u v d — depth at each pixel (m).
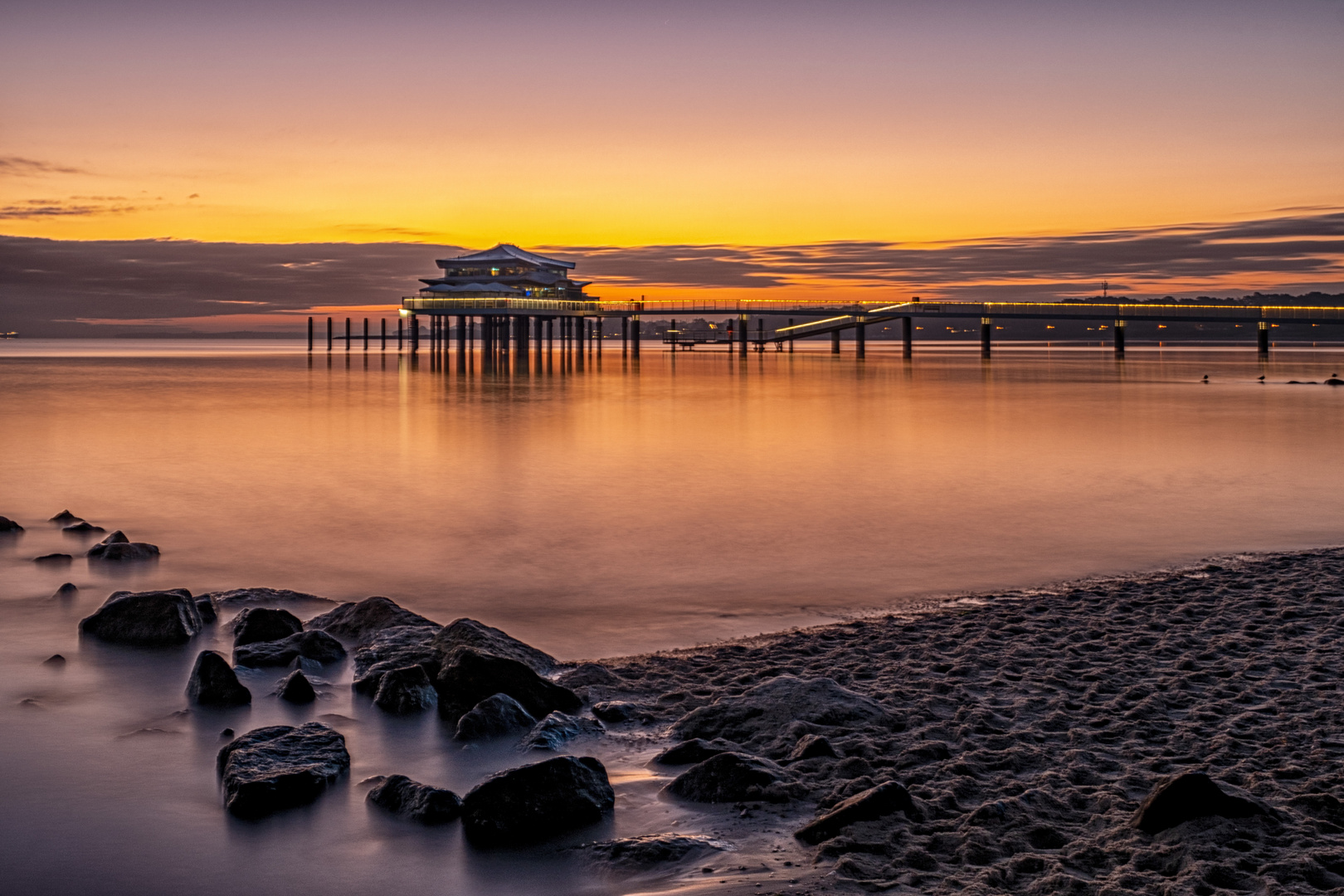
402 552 19.22
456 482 28.59
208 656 10.68
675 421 48.22
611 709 10.12
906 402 60.81
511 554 19.02
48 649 12.35
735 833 7.32
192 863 7.28
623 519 22.86
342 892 6.90
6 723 9.98
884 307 131.38
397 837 7.60
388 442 38.66
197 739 9.57
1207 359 159.50
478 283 123.00
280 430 43.22
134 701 10.57
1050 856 6.72
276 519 22.59
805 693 9.73
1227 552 18.80
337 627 12.95
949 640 12.53
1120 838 6.95
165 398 63.34
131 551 18.11
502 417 49.88
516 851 7.34
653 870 6.86
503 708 9.72
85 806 8.18
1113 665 11.26
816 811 7.63
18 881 7.02
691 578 17.02
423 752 9.26
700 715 9.60
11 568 17.31
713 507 24.47
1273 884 6.20
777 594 15.88
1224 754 8.55
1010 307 134.00
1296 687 10.42
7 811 8.08
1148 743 8.91
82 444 37.62
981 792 7.85
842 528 21.56
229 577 16.97
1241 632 12.54
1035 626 13.16
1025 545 19.69
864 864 6.67
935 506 24.45
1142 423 46.69
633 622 14.23
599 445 38.06
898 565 17.97
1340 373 106.38
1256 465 31.75
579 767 7.91
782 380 89.38
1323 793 7.48
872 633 13.01
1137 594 14.94
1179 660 11.42
